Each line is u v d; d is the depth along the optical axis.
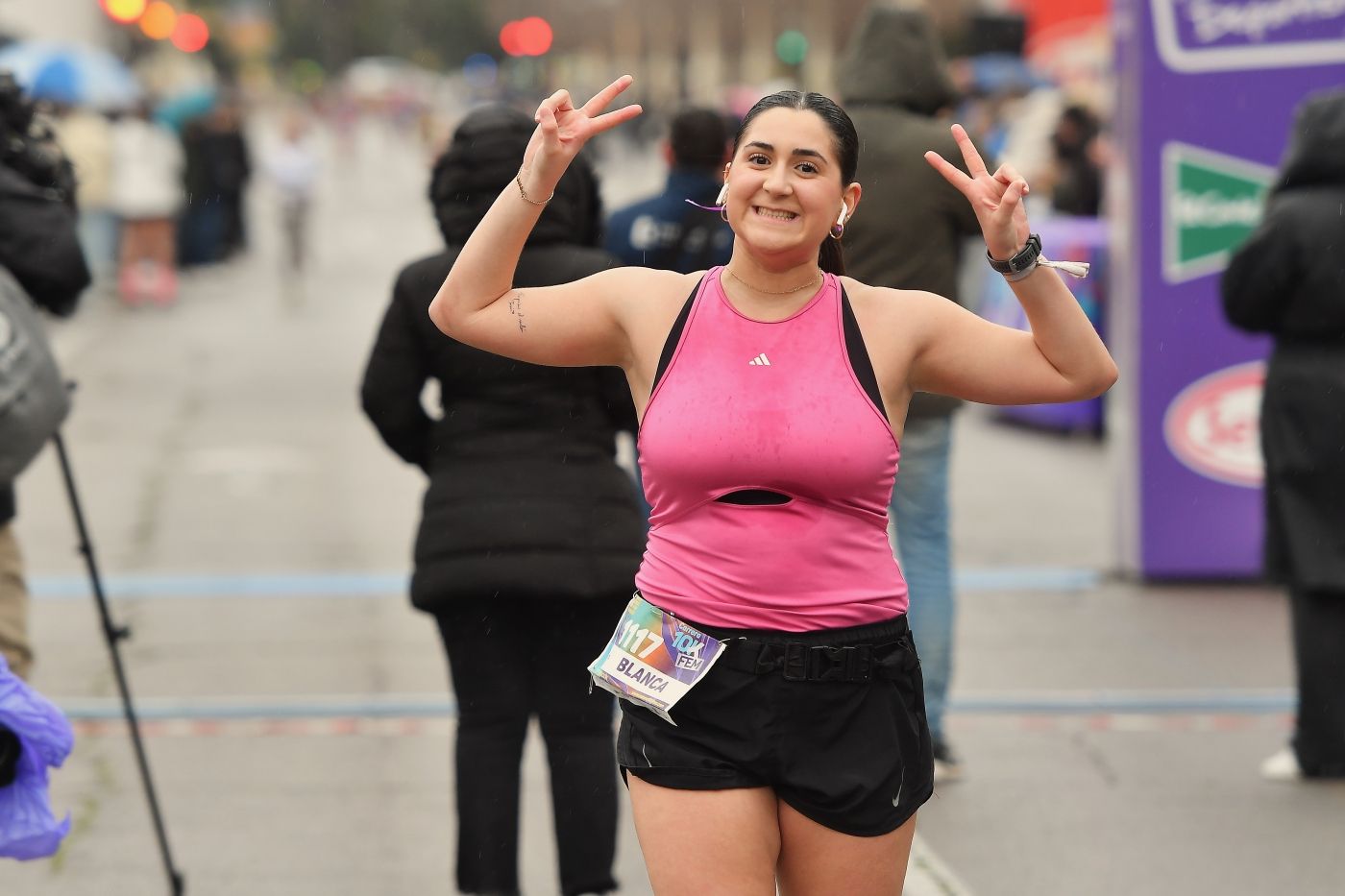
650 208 10.04
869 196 8.82
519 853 7.56
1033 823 8.60
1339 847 8.27
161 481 17.53
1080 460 19.75
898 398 5.02
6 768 5.62
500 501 6.86
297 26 169.12
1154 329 13.34
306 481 17.59
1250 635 12.08
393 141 124.31
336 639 11.98
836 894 4.99
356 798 8.91
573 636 7.00
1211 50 12.92
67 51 32.91
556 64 149.38
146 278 33.56
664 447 4.90
